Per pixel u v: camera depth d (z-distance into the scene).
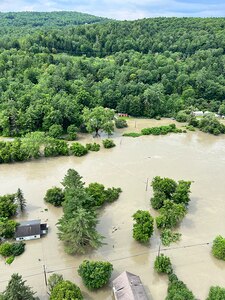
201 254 72.38
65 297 54.59
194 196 94.06
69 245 71.31
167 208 81.25
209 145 132.38
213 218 84.62
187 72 196.75
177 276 66.00
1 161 111.69
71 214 69.94
